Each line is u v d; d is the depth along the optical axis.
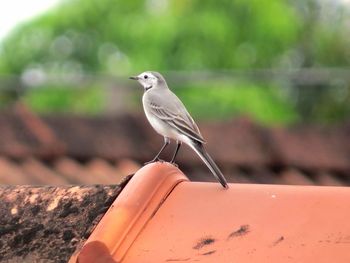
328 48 36.59
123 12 36.31
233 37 35.81
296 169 15.69
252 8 36.19
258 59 35.97
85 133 15.37
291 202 7.41
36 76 25.62
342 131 16.66
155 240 7.21
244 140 15.80
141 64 34.53
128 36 35.66
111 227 7.24
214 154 15.30
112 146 15.29
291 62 36.38
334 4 38.16
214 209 7.48
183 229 7.30
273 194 7.55
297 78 25.41
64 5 36.56
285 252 6.87
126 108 20.16
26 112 15.30
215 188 7.75
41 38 36.06
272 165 15.63
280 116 32.00
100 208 7.75
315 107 32.38
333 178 15.82
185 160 14.96
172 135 10.66
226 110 31.59
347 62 36.56
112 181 14.41
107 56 35.81
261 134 15.97
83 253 7.07
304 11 38.16
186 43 35.19
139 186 7.65
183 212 7.48
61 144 14.97
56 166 14.72
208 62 35.25
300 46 36.69
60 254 7.52
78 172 14.59
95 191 7.93
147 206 7.54
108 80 20.41
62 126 15.33
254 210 7.40
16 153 14.56
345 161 16.14
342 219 7.11
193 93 31.70
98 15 36.28
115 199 7.75
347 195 7.38
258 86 32.31
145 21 35.78
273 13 36.16
